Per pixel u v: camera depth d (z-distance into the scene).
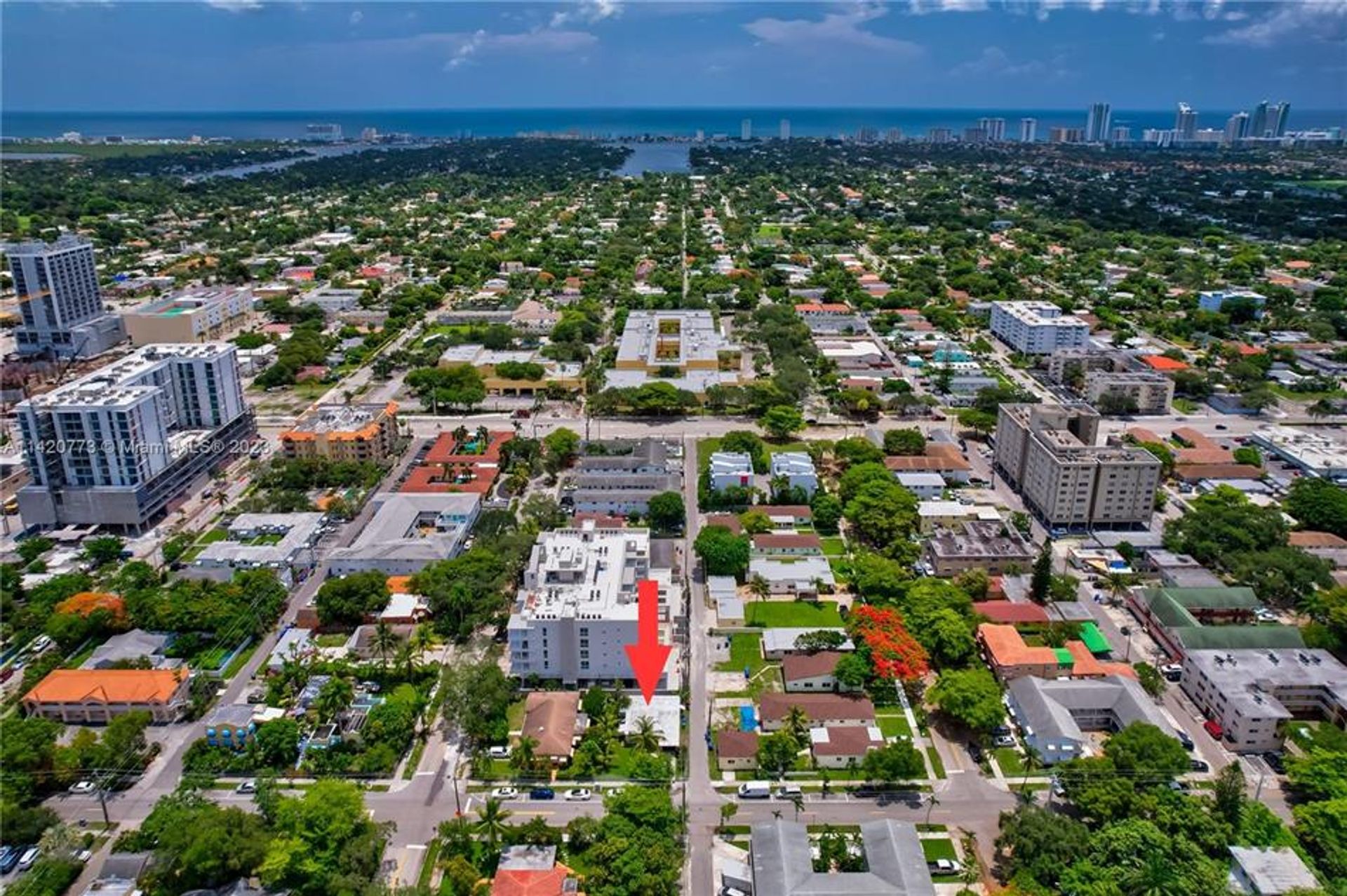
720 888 193.38
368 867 192.12
